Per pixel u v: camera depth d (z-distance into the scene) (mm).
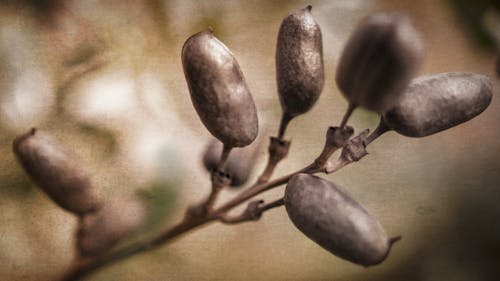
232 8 304
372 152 298
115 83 281
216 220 210
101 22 285
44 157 197
